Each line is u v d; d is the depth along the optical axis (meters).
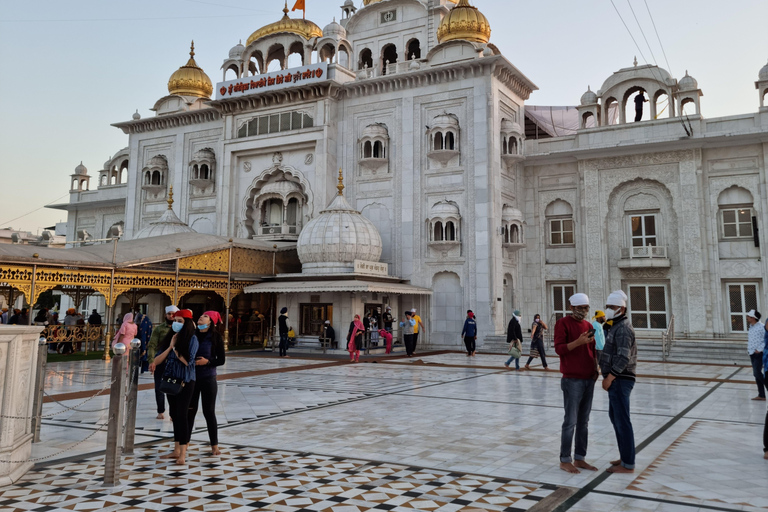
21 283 14.55
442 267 22.70
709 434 6.80
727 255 21.23
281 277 21.77
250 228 26.94
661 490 4.65
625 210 23.03
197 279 19.41
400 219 23.78
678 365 15.90
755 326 9.77
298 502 4.36
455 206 22.59
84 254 16.30
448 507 4.25
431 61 24.16
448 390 10.62
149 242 19.09
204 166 28.67
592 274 23.05
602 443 6.33
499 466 5.36
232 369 14.37
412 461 5.54
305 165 25.47
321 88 25.02
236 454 5.81
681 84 22.30
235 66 28.62
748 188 21.03
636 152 22.73
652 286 22.38
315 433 6.80
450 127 22.73
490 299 21.67
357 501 4.38
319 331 20.81
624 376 5.26
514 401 9.30
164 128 30.59
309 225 22.12
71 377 12.47
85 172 37.34
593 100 24.27
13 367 5.00
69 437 6.66
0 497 4.48
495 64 22.66
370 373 13.63
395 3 28.31
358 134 25.09
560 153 23.66
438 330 22.64
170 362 5.47
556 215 24.58
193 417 6.11
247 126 27.02
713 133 21.17
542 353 14.41
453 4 28.39
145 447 6.12
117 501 4.38
